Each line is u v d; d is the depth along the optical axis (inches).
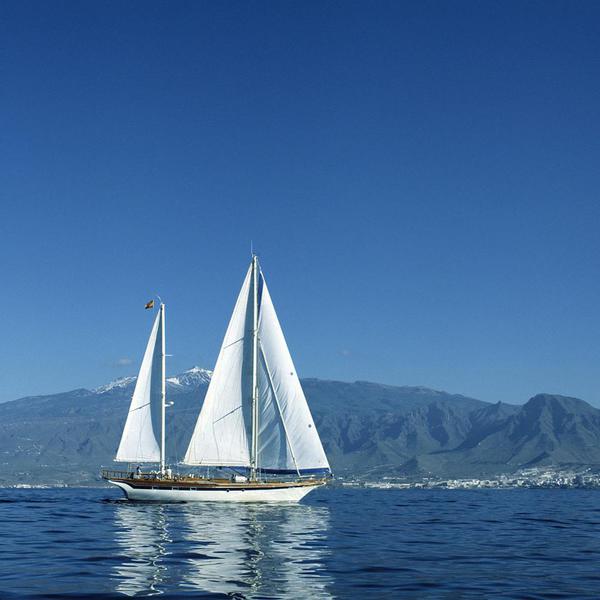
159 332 4411.9
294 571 1873.8
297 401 4188.0
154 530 2827.3
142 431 4382.4
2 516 3641.7
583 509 5629.9
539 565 2066.9
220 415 4291.3
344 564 2023.9
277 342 4220.0
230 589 1615.4
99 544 2378.2
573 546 2600.9
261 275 4298.7
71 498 6441.9
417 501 7268.7
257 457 4234.7
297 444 4168.3
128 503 4392.2
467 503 6820.9
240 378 4274.1
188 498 4252.0
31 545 2353.6
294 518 3567.9
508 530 3307.1
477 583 1739.7
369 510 4936.0
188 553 2158.0
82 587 1604.3
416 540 2751.0
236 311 4288.9
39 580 1685.5
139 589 1594.5
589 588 1684.3
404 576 1831.9
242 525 3063.5
